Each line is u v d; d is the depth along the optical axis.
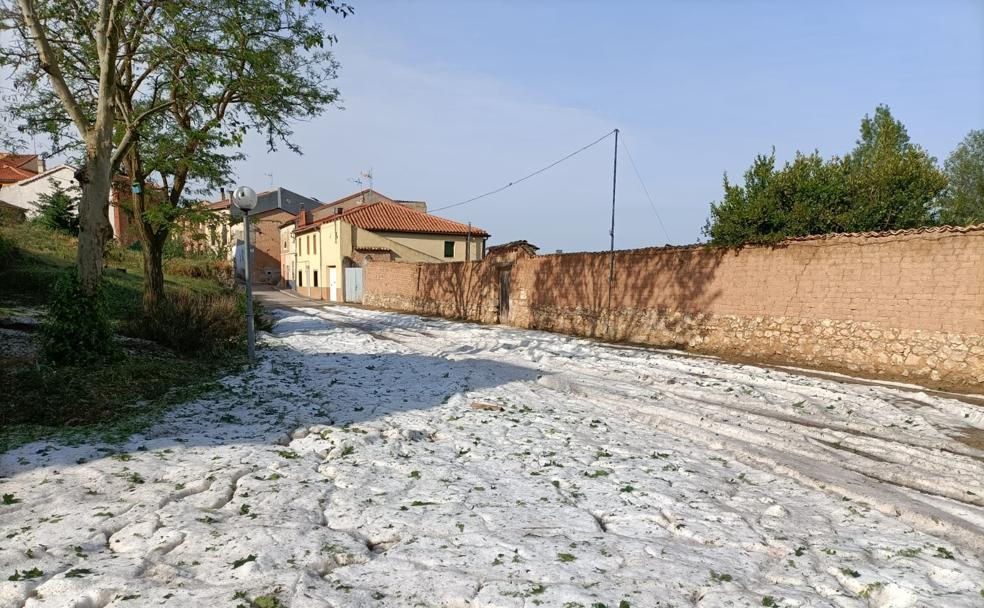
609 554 3.32
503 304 21.38
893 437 6.45
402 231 37.28
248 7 11.30
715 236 13.42
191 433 5.79
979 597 2.96
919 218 12.64
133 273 22.31
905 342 9.42
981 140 29.80
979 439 6.30
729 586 2.97
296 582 2.87
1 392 6.31
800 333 11.05
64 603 2.62
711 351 12.80
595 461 5.34
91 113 13.11
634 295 14.97
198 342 10.61
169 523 3.56
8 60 10.07
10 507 3.78
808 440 6.16
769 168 13.65
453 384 9.09
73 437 5.33
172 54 10.98
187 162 13.15
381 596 2.79
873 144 26.45
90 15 10.70
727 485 4.78
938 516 4.07
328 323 20.73
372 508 4.00
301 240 46.06
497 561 3.20
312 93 14.22
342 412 7.04
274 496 4.14
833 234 10.52
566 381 9.38
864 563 3.32
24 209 33.69
